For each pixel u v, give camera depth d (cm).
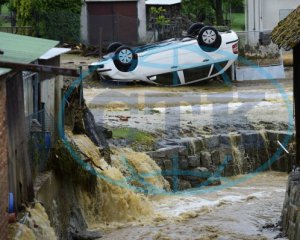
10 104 1440
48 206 1662
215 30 3362
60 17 3928
